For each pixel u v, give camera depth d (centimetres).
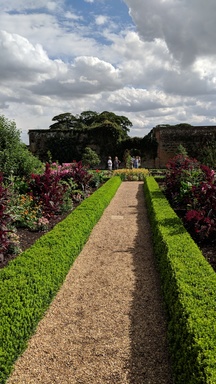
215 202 613
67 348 342
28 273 393
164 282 437
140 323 387
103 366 316
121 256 605
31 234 683
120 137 3100
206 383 219
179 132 2900
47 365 317
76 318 397
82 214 731
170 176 1104
